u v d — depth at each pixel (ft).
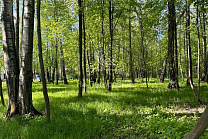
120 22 47.29
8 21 19.12
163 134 13.71
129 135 14.38
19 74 20.02
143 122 16.72
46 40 69.97
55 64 75.20
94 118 17.95
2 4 18.88
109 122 16.83
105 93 36.32
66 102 26.99
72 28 57.52
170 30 44.29
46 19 57.62
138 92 36.65
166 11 41.88
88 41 49.57
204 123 5.02
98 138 13.55
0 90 24.98
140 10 40.65
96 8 35.55
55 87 56.65
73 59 66.95
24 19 18.70
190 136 5.24
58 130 14.64
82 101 27.30
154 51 83.30
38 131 14.06
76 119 17.89
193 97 27.99
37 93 40.29
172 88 42.80
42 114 20.40
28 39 18.88
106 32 54.34
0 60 59.67
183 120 15.92
